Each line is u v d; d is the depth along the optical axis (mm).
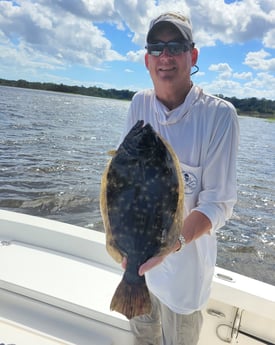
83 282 2514
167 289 1917
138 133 1484
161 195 1436
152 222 1443
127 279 1480
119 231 1468
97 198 9562
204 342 2475
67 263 2764
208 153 1783
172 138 1853
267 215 9328
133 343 2199
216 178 1784
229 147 1760
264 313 2234
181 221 1433
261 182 12672
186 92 1865
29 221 3105
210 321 2445
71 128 23375
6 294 2381
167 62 1769
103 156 15180
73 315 2266
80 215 8406
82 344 2139
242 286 2338
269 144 22359
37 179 10828
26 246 2977
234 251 7219
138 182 1450
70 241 2928
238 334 2385
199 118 1795
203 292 1928
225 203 1784
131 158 1455
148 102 1996
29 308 2348
